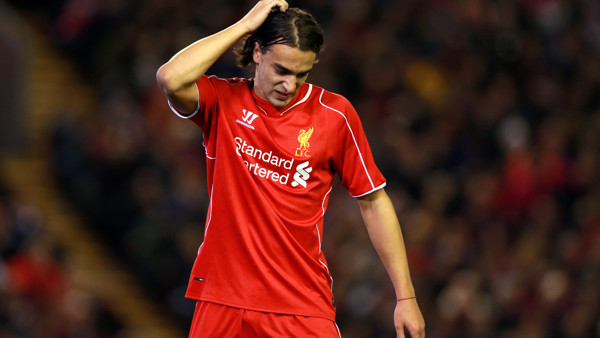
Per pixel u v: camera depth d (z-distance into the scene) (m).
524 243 35.06
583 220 36.59
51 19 45.25
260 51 11.13
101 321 33.94
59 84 42.78
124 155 36.56
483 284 31.22
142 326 35.03
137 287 36.12
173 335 35.44
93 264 36.12
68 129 37.84
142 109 38.88
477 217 36.56
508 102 43.16
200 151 37.75
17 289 30.53
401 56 44.44
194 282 11.50
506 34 47.72
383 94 42.12
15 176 38.16
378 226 11.97
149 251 34.97
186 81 10.87
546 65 47.53
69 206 37.31
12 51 39.47
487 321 30.31
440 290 31.94
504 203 38.06
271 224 11.16
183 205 35.56
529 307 31.20
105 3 43.59
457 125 41.53
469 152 39.56
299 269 11.26
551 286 31.19
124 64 41.34
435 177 37.72
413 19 46.44
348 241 33.47
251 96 11.42
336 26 44.19
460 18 47.25
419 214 34.78
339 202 35.19
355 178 11.80
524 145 40.19
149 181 36.06
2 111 39.22
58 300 31.20
